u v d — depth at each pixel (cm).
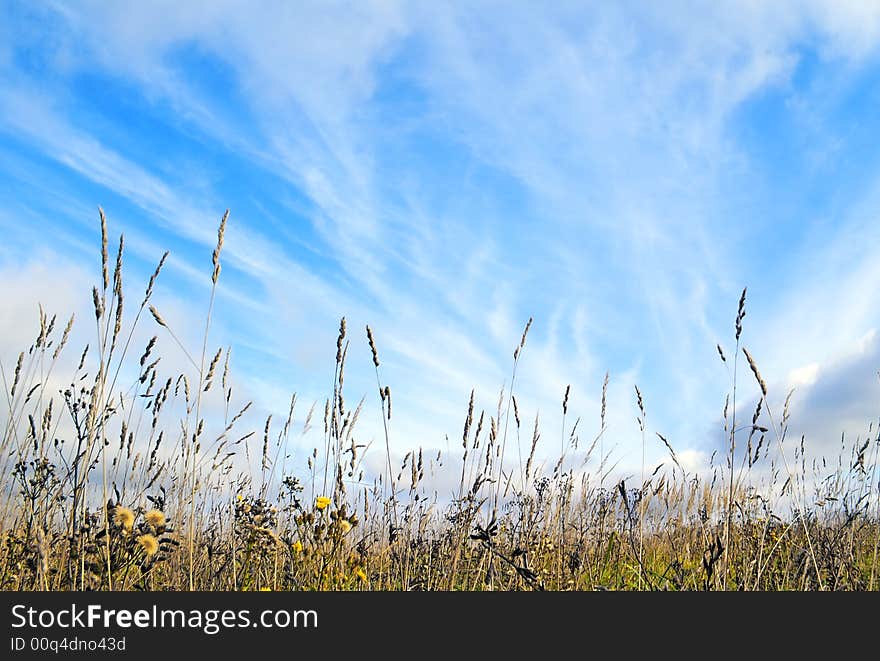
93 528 78
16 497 88
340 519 81
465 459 101
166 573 89
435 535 101
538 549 101
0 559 83
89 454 79
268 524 86
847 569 105
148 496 89
